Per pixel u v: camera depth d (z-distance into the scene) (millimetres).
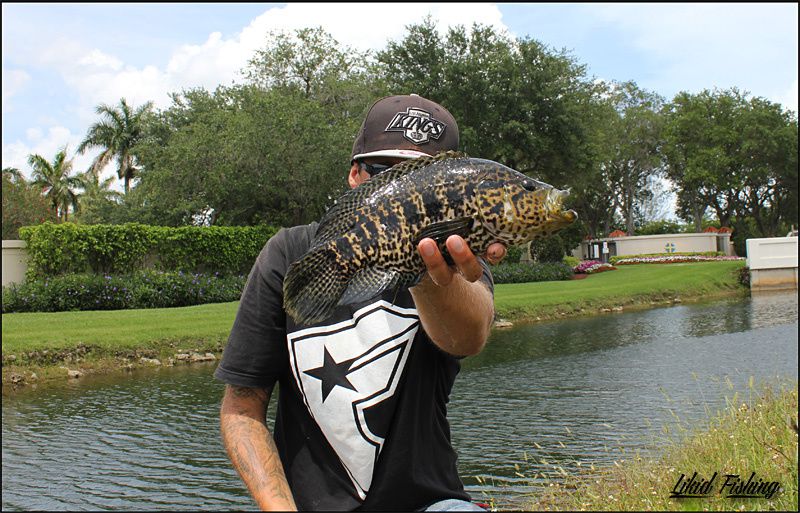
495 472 6727
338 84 32312
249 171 28859
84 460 7555
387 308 1960
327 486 1955
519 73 33750
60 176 58375
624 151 61125
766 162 58625
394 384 1937
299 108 28406
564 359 14367
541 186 1607
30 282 20328
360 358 1935
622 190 68688
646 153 63219
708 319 20922
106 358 13695
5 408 10180
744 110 59000
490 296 1939
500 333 19453
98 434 8672
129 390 11484
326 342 1945
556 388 11227
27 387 11758
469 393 11031
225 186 28547
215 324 16109
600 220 69500
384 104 2049
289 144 27906
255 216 30297
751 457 5434
